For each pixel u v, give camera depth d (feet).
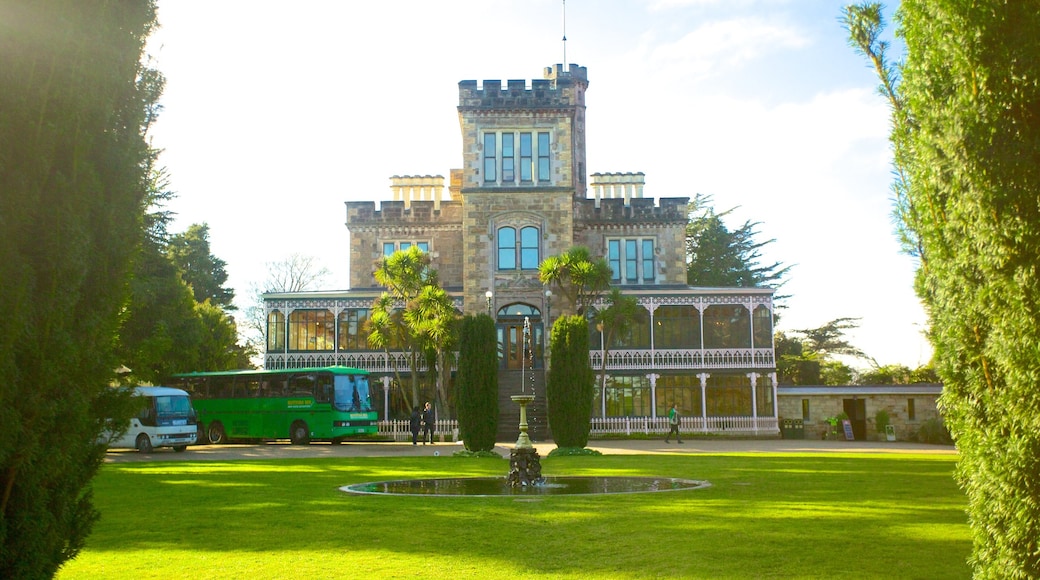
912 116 25.43
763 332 167.32
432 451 121.49
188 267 251.39
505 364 160.97
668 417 159.02
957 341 23.39
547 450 121.70
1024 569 21.34
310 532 41.96
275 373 148.87
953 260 23.35
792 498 54.85
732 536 39.75
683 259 185.16
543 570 32.78
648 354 165.78
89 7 25.31
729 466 84.69
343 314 169.68
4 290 22.44
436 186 191.42
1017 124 21.90
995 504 22.24
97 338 25.90
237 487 64.69
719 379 167.94
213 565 34.35
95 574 32.86
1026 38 21.70
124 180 26.58
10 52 23.47
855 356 252.62
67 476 24.76
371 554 36.14
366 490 61.93
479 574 32.17
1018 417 21.45
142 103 27.66
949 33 23.02
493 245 162.50
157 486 65.87
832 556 35.01
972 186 22.25
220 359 196.75
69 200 24.26
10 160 23.24
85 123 25.08
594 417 163.43
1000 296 21.81
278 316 169.68
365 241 187.62
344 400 143.74
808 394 170.30
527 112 164.45
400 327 148.87
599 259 148.77
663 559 34.58
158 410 130.62
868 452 117.19
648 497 55.67
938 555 35.17
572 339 111.86
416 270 149.38
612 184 191.01
